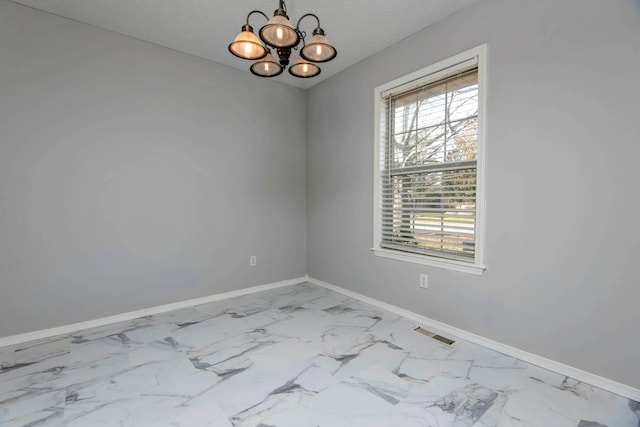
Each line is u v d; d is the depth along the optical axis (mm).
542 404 1613
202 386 1767
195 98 3135
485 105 2207
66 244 2512
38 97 2379
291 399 1655
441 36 2480
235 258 3455
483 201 2238
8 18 2266
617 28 1670
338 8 2338
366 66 3139
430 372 1908
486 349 2207
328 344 2271
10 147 2291
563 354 1888
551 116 1910
